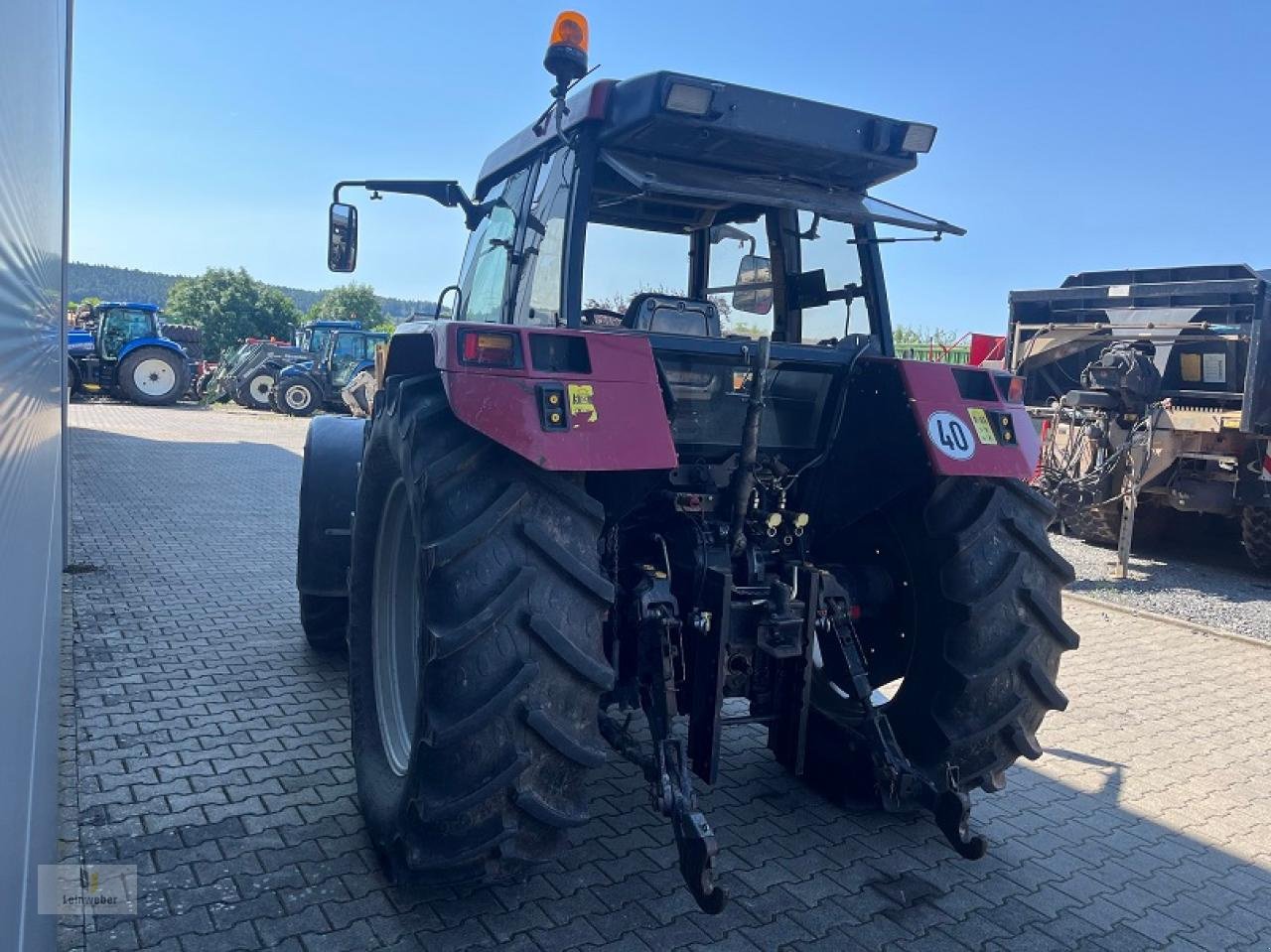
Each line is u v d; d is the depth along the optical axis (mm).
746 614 3076
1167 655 5969
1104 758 4301
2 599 1319
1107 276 9883
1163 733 4637
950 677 3166
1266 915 3066
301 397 22734
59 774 3479
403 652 3367
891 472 3291
